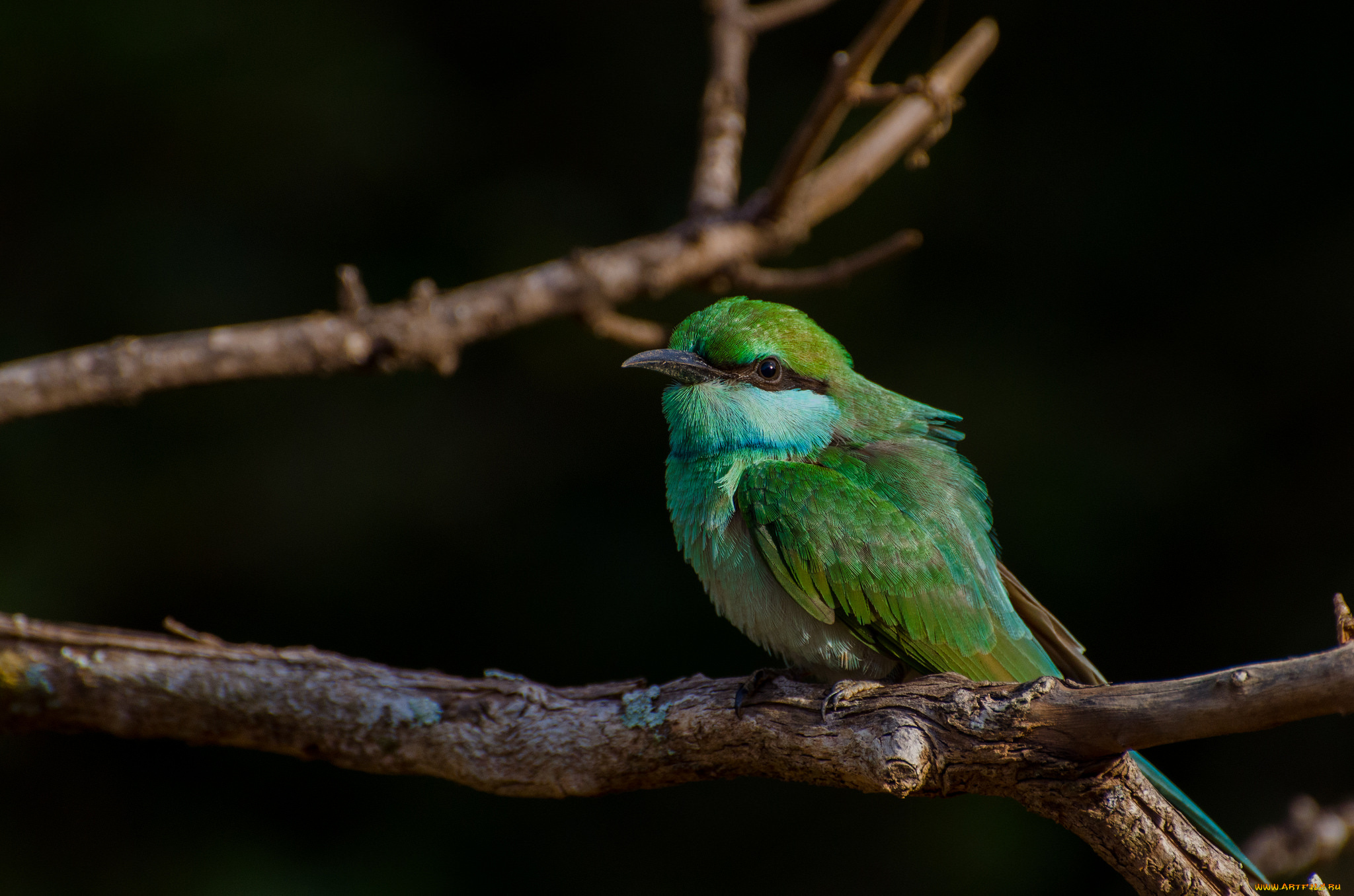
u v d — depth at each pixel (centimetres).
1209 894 453
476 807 1303
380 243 1427
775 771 539
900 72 1408
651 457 1388
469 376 1409
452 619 1364
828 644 692
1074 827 469
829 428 730
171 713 619
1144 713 423
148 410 1341
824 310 1342
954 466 736
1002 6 1411
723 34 900
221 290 1362
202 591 1341
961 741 468
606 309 800
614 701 575
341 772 1312
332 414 1380
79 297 1348
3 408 708
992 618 698
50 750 1305
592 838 1302
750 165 1381
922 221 1371
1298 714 389
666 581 1341
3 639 624
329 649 1354
